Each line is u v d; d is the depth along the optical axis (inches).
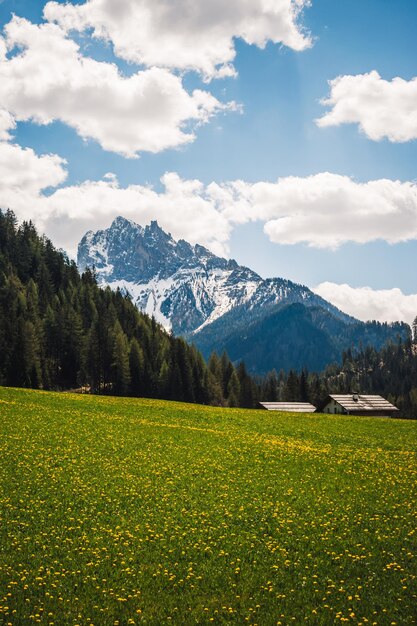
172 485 1136.8
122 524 878.4
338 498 1067.3
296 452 1626.5
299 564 735.1
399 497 1079.0
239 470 1318.9
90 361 5305.1
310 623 578.6
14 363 4658.0
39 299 6338.6
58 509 936.9
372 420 2738.7
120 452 1480.1
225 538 832.9
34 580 658.8
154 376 5457.7
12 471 1168.8
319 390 7219.5
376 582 673.0
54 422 1939.0
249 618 586.9
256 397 6555.1
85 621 573.6
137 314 7465.6
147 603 618.2
